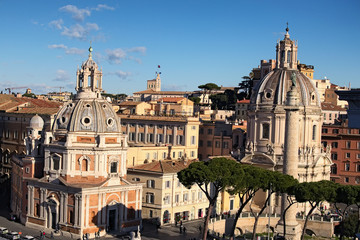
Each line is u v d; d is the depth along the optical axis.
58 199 91.81
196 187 108.00
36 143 99.25
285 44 122.06
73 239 87.19
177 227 98.75
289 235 88.44
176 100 172.12
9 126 142.00
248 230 102.69
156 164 104.81
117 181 94.06
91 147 91.81
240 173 75.88
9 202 122.69
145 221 102.25
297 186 75.44
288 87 116.88
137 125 144.38
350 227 97.25
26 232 91.56
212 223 96.56
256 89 121.50
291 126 87.69
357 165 138.88
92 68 100.38
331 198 73.75
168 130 137.75
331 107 181.38
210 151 143.12
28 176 98.69
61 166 93.50
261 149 117.75
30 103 155.75
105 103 98.62
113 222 93.00
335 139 141.75
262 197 113.62
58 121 96.94
